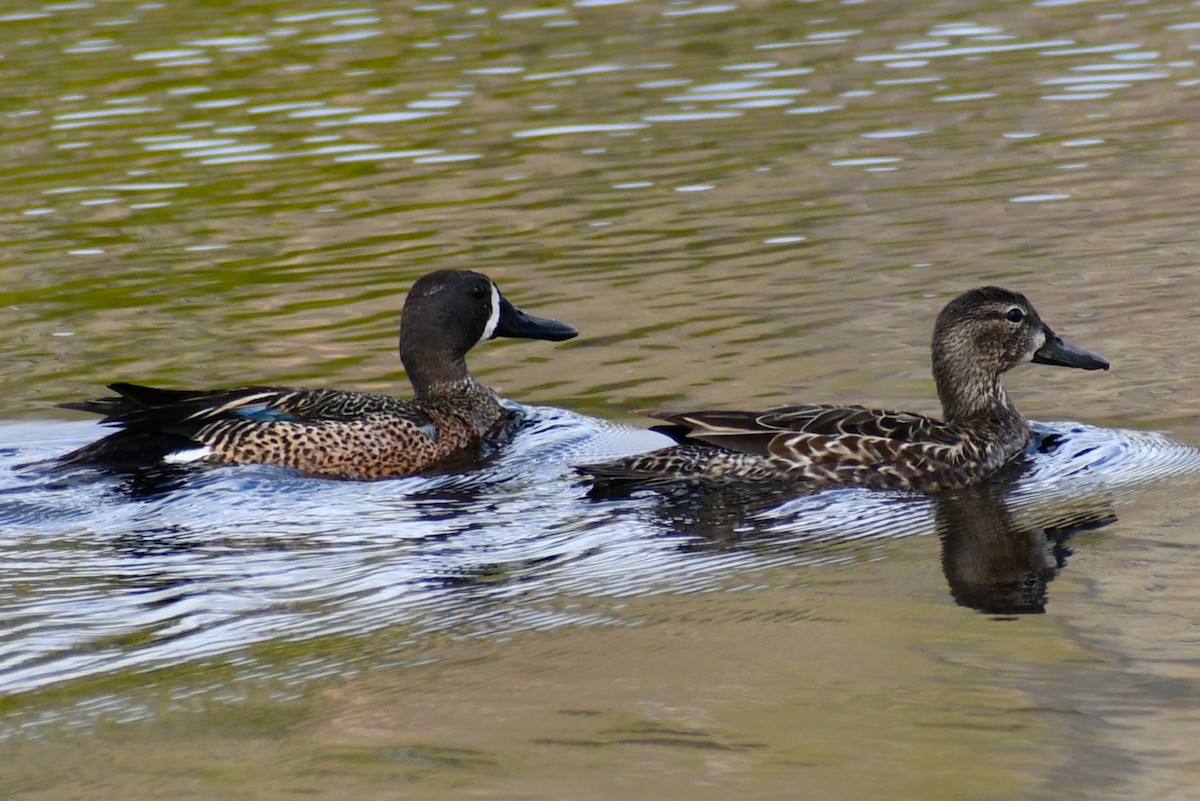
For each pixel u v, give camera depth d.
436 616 10.80
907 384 16.14
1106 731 8.71
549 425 15.88
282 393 15.30
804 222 21.50
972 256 19.88
